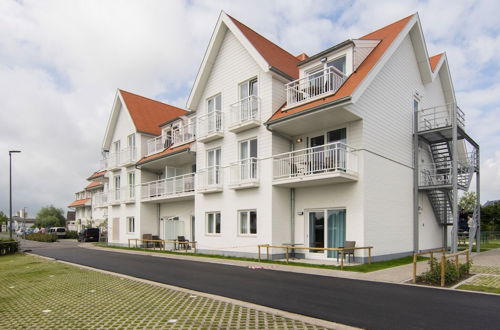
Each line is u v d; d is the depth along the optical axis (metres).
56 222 65.38
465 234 24.58
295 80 15.08
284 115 14.50
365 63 14.21
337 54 14.50
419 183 16.86
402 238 15.33
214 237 17.45
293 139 15.98
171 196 20.78
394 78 15.77
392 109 15.42
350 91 12.48
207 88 18.95
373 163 13.81
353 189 13.40
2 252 21.08
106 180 34.16
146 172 24.55
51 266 13.90
